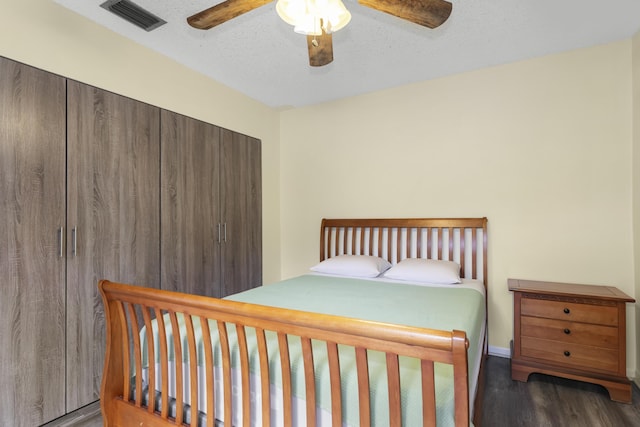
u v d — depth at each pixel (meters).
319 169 3.55
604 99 2.35
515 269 2.62
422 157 3.00
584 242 2.40
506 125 2.66
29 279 1.72
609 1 1.85
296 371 1.10
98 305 2.02
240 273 3.18
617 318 1.98
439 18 1.45
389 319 1.55
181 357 1.30
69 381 1.87
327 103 3.50
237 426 1.21
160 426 1.33
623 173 2.29
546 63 2.52
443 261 2.66
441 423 0.89
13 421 1.66
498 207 2.69
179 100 2.59
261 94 3.28
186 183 2.63
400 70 2.76
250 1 1.39
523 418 1.82
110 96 2.11
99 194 2.04
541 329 2.16
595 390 2.11
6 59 1.65
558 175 2.49
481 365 1.77
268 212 3.60
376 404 0.97
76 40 1.94
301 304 1.82
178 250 2.55
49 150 1.81
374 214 3.24
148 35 2.20
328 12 1.42
